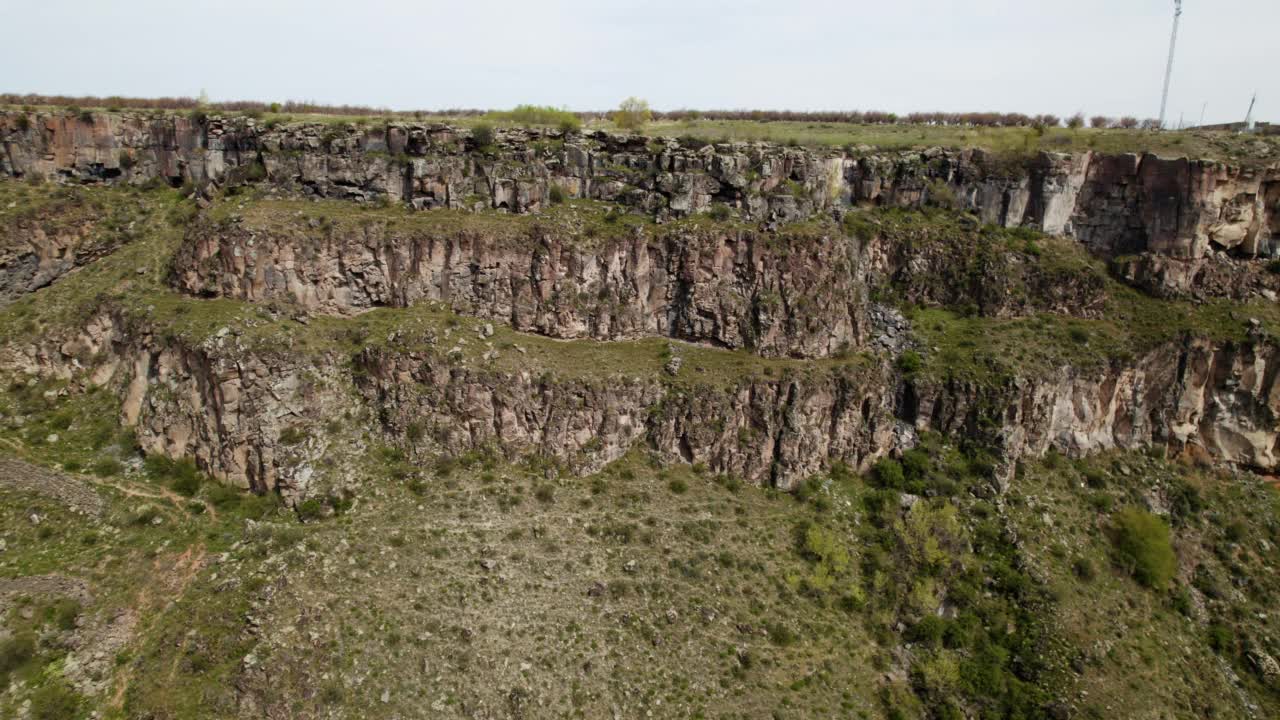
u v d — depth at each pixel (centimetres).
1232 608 6350
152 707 4625
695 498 6384
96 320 6944
